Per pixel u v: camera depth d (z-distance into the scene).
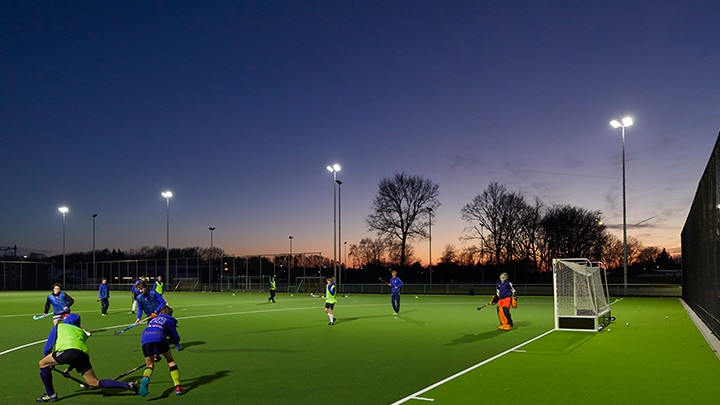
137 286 17.62
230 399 8.13
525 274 68.50
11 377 10.05
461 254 72.31
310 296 46.41
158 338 8.49
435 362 11.14
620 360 11.10
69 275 79.75
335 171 48.47
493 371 10.02
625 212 38.22
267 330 17.59
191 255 94.56
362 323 19.72
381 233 65.44
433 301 35.56
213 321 21.09
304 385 9.04
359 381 9.31
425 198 63.66
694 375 9.56
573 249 68.00
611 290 40.59
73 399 8.24
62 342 8.06
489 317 21.92
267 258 57.91
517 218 66.75
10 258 105.44
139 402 8.03
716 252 14.23
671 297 37.28
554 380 9.20
